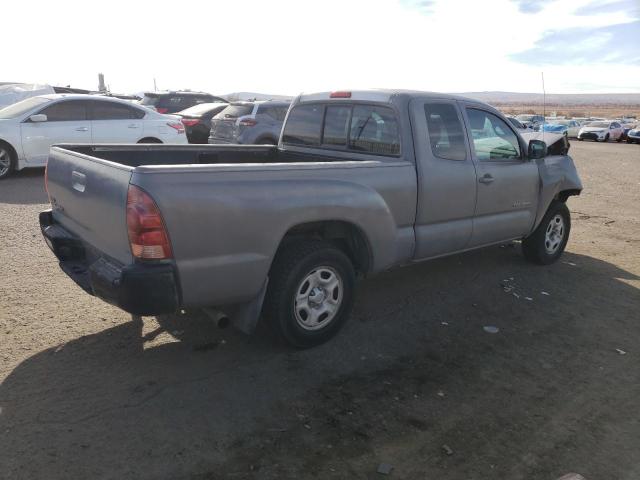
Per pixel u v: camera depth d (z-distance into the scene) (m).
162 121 12.16
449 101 4.92
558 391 3.69
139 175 3.08
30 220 7.51
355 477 2.78
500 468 2.90
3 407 3.21
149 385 3.53
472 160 5.04
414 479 2.79
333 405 3.40
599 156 23.45
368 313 4.86
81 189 3.70
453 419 3.31
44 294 4.93
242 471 2.78
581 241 7.81
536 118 35.25
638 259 6.92
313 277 3.98
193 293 3.32
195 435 3.04
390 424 3.23
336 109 5.16
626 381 3.86
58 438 2.96
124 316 4.54
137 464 2.79
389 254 4.40
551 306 5.21
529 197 5.79
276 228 3.58
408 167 4.45
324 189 3.82
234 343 4.16
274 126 12.58
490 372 3.90
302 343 4.04
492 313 4.98
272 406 3.36
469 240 5.19
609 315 5.04
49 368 3.68
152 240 3.10
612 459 3.01
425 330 4.56
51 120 10.88
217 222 3.30
